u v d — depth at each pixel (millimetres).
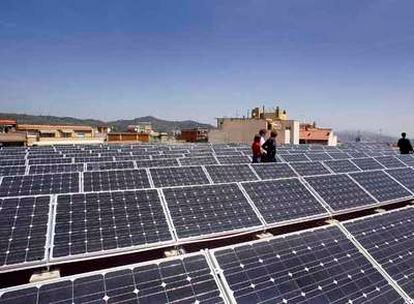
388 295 6422
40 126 115375
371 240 8039
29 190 12852
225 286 5480
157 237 7527
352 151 35156
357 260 7133
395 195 13906
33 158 25250
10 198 7594
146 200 8586
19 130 104750
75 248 6672
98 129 137375
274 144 19562
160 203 8633
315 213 10352
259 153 19969
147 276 5285
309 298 5812
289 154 26641
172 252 7410
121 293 4945
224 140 71812
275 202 10273
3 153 29438
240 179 15016
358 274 6723
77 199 8031
